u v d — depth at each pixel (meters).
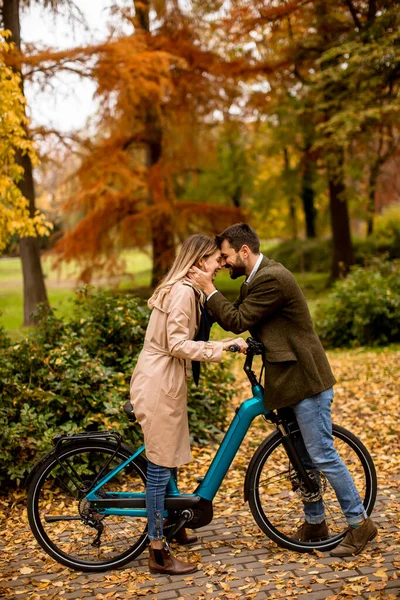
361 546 3.77
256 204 29.41
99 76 17.36
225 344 3.67
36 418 5.16
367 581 3.38
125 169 20.19
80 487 3.83
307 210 31.64
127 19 19.50
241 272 3.88
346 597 3.24
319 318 12.91
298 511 4.27
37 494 3.81
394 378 8.93
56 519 3.81
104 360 6.18
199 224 23.27
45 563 3.90
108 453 3.85
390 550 3.77
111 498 3.81
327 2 19.20
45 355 5.72
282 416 3.96
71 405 5.37
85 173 20.48
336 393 8.48
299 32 21.30
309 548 3.88
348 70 17.03
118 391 5.65
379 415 7.11
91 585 3.60
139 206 22.66
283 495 4.53
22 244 18.59
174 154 23.48
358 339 12.16
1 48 8.25
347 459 4.66
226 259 3.82
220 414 6.80
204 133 24.56
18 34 16.08
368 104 17.52
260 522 3.90
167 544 3.70
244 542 4.05
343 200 22.58
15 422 5.31
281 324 3.76
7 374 5.43
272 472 4.10
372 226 28.02
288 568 3.65
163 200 21.89
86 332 6.20
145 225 22.05
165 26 22.64
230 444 3.82
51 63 16.20
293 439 3.96
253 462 3.90
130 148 23.44
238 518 4.44
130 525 3.97
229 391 6.94
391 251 26.23
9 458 4.96
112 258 22.05
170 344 3.58
